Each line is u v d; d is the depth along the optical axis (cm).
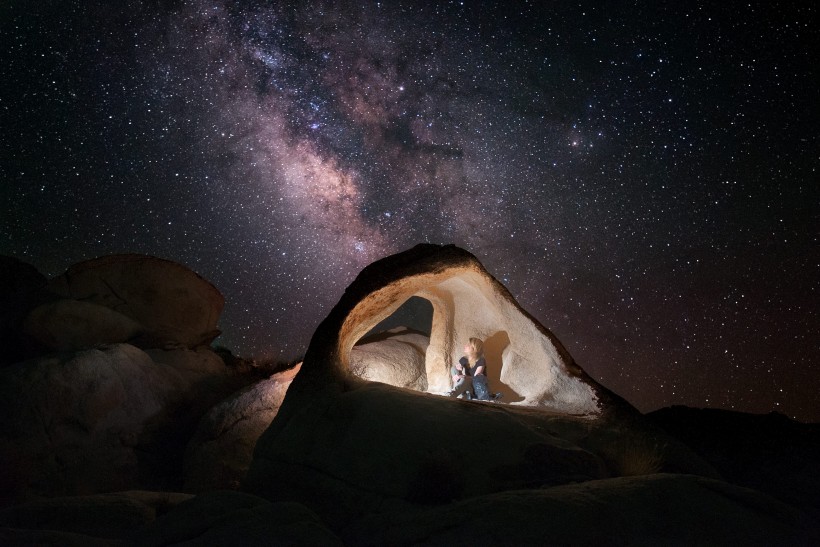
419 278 762
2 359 975
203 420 823
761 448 815
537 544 387
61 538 401
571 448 571
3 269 1128
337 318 718
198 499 460
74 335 967
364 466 553
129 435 830
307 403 650
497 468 539
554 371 764
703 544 407
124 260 1116
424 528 422
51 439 772
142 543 409
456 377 848
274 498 572
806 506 653
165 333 1091
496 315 892
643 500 439
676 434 877
